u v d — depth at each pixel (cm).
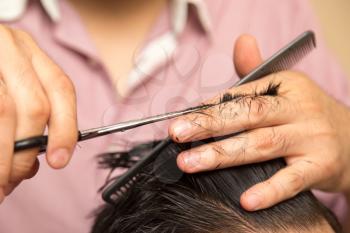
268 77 56
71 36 91
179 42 97
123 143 60
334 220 63
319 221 53
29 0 94
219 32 101
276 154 52
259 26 105
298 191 52
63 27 92
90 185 87
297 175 51
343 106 64
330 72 107
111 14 97
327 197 88
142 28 99
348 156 61
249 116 50
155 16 99
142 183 52
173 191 51
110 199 54
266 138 51
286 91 56
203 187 51
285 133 52
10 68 45
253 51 61
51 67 50
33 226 91
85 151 84
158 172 52
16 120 43
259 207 49
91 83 92
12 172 44
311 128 55
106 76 92
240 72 62
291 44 55
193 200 51
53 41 93
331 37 132
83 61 93
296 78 58
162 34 97
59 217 90
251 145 50
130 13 98
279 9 107
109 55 97
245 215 50
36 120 44
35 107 44
